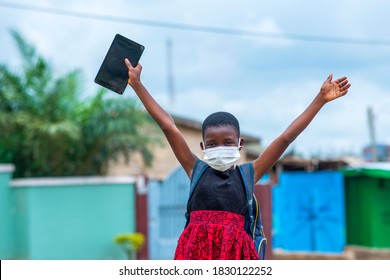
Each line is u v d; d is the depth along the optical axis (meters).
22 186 19.17
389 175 22.45
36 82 21.67
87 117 22.14
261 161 4.84
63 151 22.16
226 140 4.68
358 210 23.77
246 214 4.76
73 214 19.69
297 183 24.20
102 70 5.02
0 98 21.62
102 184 20.22
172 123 5.01
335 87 4.81
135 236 19.61
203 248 4.61
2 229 19.03
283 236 24.27
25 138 22.05
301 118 4.84
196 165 4.85
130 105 22.19
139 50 5.05
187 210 4.87
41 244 19.03
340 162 26.48
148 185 21.28
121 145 22.83
